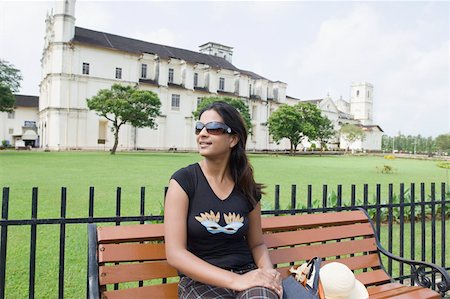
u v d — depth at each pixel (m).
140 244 2.43
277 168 26.31
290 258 2.95
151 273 2.43
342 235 3.22
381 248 3.34
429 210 8.41
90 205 2.68
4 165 21.89
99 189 12.39
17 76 43.12
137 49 62.62
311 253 3.05
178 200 2.34
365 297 2.56
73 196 10.72
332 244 3.17
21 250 5.40
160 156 39.25
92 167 21.98
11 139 66.31
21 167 20.69
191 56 71.62
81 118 54.50
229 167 2.56
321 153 70.56
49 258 5.08
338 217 3.28
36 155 35.16
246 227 2.49
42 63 64.56
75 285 4.20
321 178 19.44
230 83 72.00
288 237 2.97
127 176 17.06
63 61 53.12
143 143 60.44
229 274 2.16
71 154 39.03
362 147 98.31
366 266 3.28
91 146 55.31
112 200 10.23
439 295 2.79
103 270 2.29
